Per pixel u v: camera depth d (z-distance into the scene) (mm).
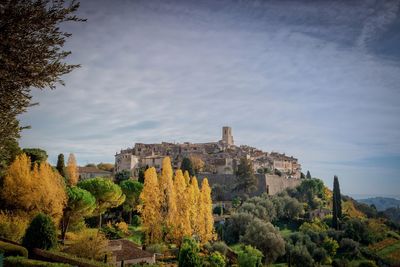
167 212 78188
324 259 89062
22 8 12891
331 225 121312
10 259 29672
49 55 13789
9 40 12617
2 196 50969
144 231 74062
